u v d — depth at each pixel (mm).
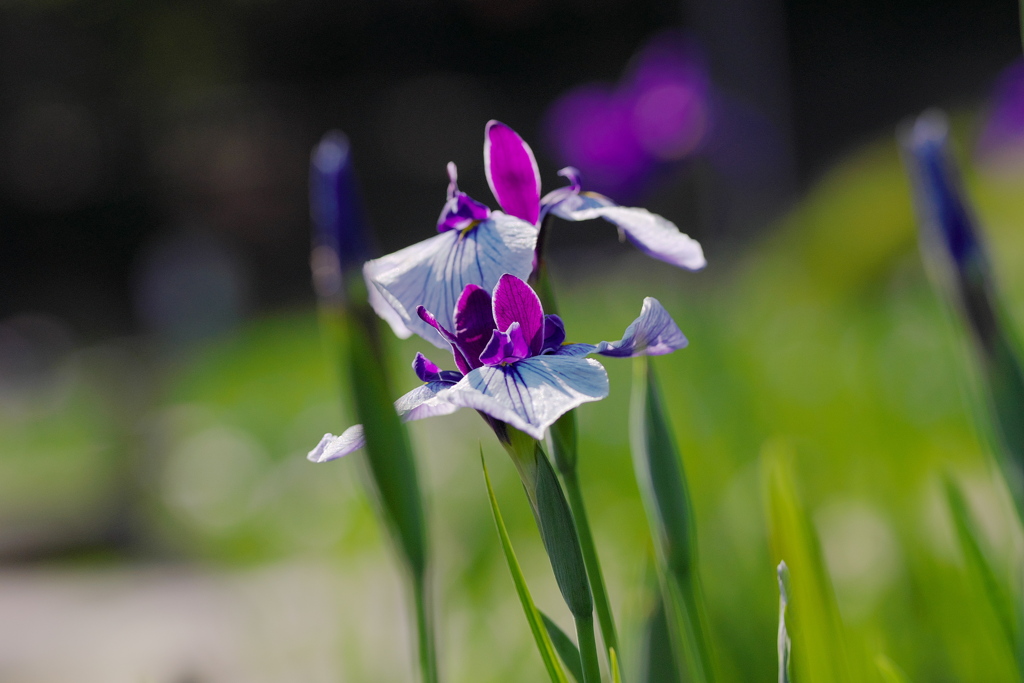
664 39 4184
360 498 1929
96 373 9609
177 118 14555
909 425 2383
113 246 15047
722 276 6223
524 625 1636
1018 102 4141
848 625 1515
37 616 3090
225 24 15648
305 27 15109
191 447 4750
